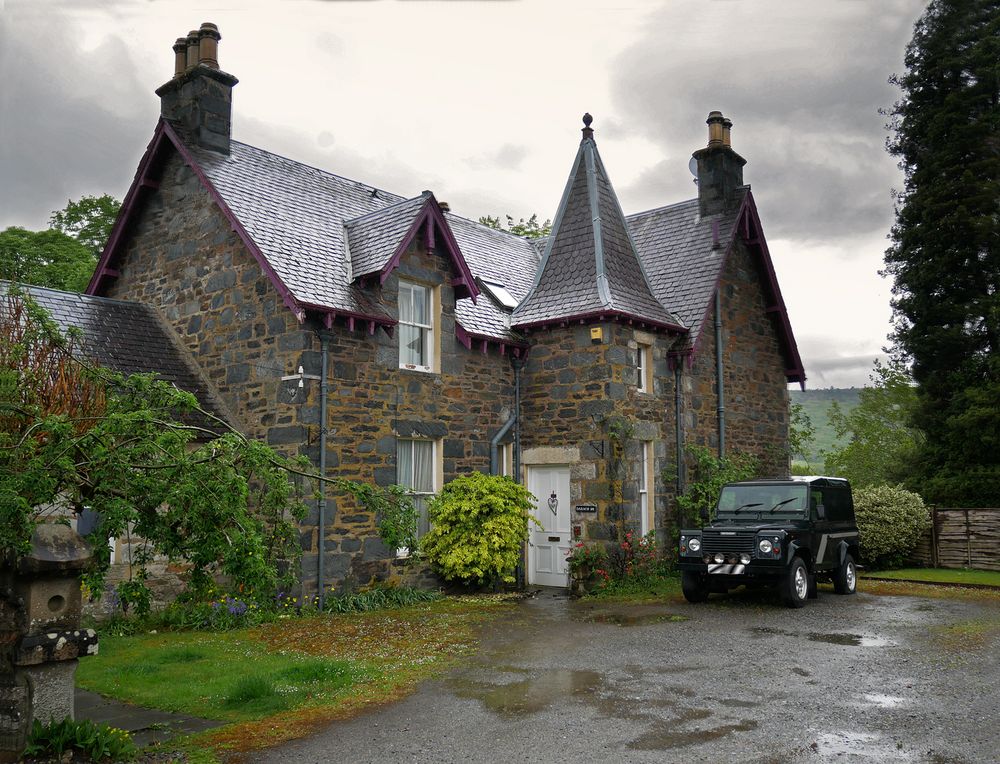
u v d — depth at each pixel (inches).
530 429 636.7
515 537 569.9
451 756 230.5
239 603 446.6
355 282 538.0
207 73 585.9
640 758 226.4
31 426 230.7
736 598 535.2
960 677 315.9
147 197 617.9
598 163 700.7
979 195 840.3
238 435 261.1
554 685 308.5
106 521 221.6
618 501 585.6
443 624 447.2
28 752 217.8
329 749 237.5
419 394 565.3
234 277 542.6
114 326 557.9
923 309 877.2
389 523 307.1
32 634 220.4
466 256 711.1
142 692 297.4
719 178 750.5
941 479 822.5
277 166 628.4
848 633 410.3
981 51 858.1
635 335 625.9
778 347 804.6
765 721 259.1
